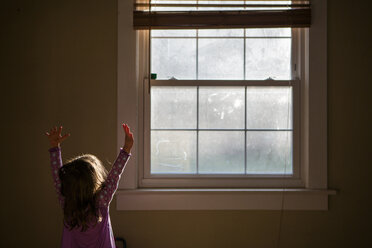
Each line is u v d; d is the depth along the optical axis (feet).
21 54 8.69
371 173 8.65
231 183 8.86
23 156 8.70
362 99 8.65
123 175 8.63
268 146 8.93
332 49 8.64
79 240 5.78
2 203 8.70
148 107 8.90
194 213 8.68
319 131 8.61
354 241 8.66
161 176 8.92
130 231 8.66
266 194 8.61
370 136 8.64
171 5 8.53
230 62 8.95
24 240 8.71
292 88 8.87
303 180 8.85
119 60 8.64
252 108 8.93
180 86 8.93
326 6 8.59
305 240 8.67
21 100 8.70
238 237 8.67
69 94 8.69
